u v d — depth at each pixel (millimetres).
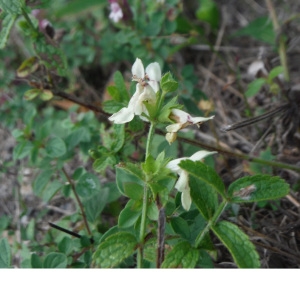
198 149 302
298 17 427
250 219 302
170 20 388
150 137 218
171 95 329
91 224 309
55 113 413
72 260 271
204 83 451
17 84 424
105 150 271
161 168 211
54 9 443
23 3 284
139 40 378
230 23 483
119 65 463
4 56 443
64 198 372
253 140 373
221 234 205
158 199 213
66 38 443
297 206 312
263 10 482
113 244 213
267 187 206
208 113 347
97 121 369
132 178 238
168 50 384
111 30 458
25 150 326
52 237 317
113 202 328
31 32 303
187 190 212
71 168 391
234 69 446
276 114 335
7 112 413
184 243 211
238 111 407
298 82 409
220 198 303
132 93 275
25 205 373
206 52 465
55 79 326
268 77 340
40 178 313
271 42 425
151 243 221
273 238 294
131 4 402
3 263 250
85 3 443
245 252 200
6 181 394
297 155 345
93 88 458
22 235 322
